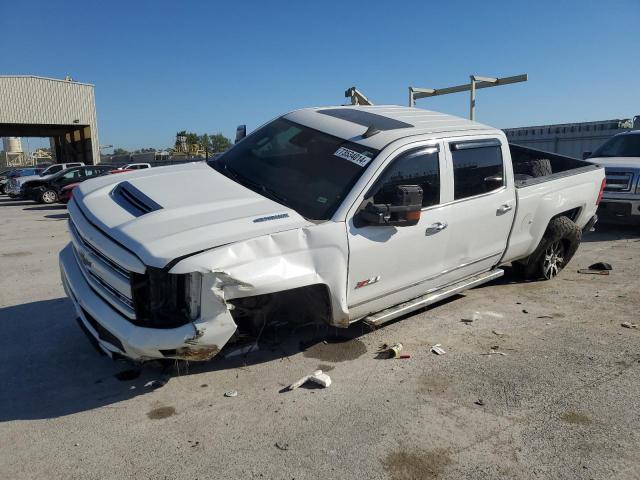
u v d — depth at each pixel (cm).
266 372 396
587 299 589
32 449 302
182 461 291
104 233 348
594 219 705
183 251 317
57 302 574
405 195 394
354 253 389
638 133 1074
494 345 456
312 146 450
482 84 1512
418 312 538
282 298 395
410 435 319
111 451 300
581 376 399
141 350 320
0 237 1106
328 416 338
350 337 466
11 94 3688
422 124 488
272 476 280
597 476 285
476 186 495
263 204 383
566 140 2045
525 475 285
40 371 400
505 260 568
